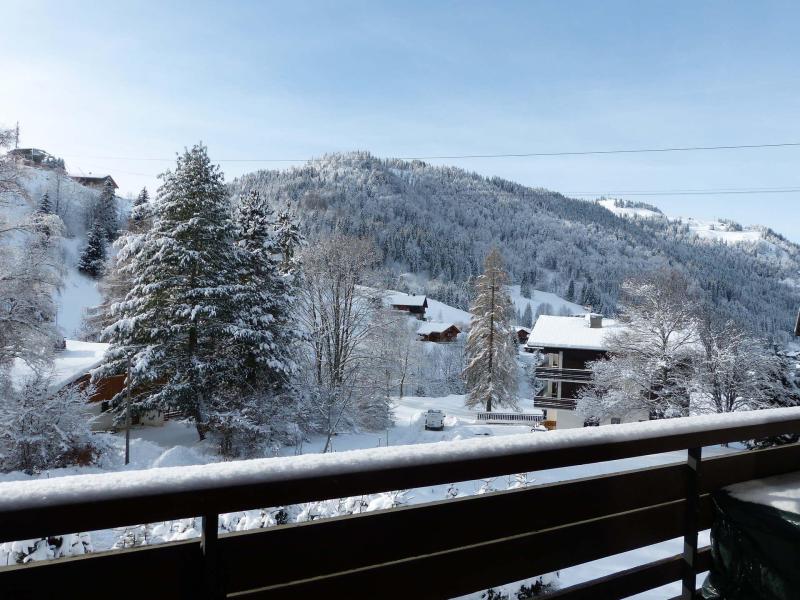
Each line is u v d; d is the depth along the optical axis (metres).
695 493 1.91
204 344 21.81
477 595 4.32
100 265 52.75
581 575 5.35
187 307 20.36
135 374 19.77
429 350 56.22
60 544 3.67
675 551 6.21
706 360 21.67
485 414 33.16
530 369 57.03
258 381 22.27
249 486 1.08
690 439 1.83
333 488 1.17
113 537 5.41
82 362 23.16
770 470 2.21
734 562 1.84
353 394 26.31
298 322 26.47
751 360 21.17
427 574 1.39
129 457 18.83
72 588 1.01
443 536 1.40
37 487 0.92
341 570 1.27
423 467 1.29
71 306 48.47
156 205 21.61
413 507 1.37
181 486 1.02
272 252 25.56
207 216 21.56
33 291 16.22
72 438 17.11
